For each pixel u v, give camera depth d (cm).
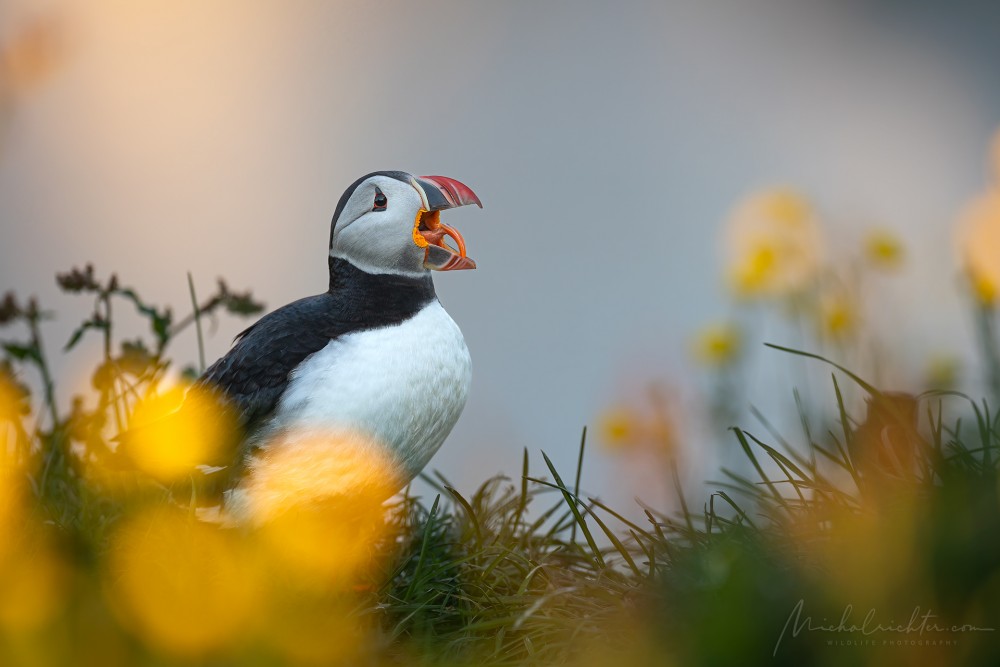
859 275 1127
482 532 746
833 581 503
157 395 830
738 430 674
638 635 552
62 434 827
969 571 488
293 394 689
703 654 493
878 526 542
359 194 731
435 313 727
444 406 715
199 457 698
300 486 691
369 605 648
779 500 654
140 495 732
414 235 722
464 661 582
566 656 570
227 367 714
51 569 619
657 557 660
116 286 852
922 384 1011
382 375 690
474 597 660
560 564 714
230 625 570
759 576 516
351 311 716
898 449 654
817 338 1084
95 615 554
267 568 657
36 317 888
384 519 767
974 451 606
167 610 575
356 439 686
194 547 660
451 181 738
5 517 704
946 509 516
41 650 540
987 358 968
